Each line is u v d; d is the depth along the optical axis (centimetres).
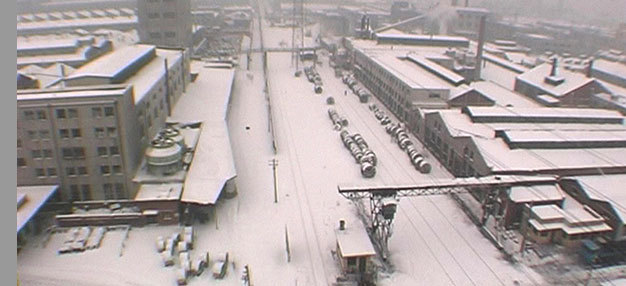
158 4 12000
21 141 5159
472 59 12138
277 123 8950
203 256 4578
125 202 5262
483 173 5797
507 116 7094
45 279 4266
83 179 5397
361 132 8500
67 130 5181
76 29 17125
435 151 7400
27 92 5262
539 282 4362
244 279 4344
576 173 5684
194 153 6450
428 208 5734
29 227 4953
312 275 4462
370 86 11475
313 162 7112
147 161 5662
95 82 6153
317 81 11981
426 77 9381
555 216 4894
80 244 4747
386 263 4653
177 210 5247
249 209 5669
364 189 4675
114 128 5247
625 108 8412
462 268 4588
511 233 5166
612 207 4797
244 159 7188
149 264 4562
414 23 19550
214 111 8288
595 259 4669
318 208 5712
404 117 8969
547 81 9575
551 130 6744
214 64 12538
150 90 6488
